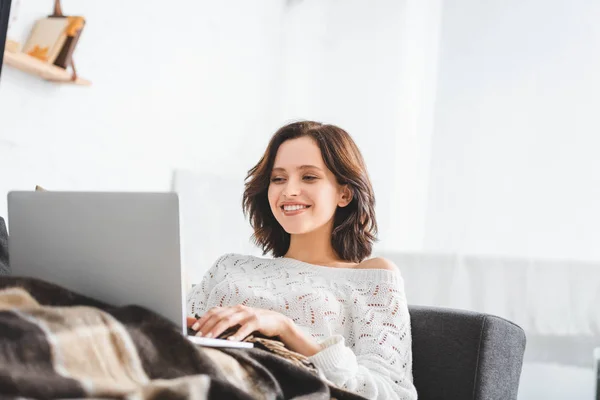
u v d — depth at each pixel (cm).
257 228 210
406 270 355
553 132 343
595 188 330
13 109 276
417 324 183
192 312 199
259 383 125
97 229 125
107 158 324
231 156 403
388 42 395
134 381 104
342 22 410
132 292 124
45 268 132
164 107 355
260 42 416
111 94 324
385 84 394
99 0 313
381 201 384
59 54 283
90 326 104
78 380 91
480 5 367
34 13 284
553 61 346
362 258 201
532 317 323
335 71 410
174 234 119
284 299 182
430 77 379
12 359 93
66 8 297
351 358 153
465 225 360
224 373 118
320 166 195
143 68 342
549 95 346
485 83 363
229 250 387
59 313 103
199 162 381
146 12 341
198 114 379
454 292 342
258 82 417
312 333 178
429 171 373
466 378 171
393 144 387
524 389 321
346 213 200
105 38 318
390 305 177
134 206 121
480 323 173
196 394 97
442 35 377
